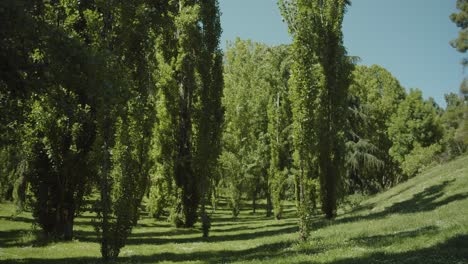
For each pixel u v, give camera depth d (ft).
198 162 110.42
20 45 37.32
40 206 84.17
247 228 119.14
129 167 64.28
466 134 171.01
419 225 62.54
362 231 68.44
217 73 115.85
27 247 70.69
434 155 195.62
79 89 41.55
